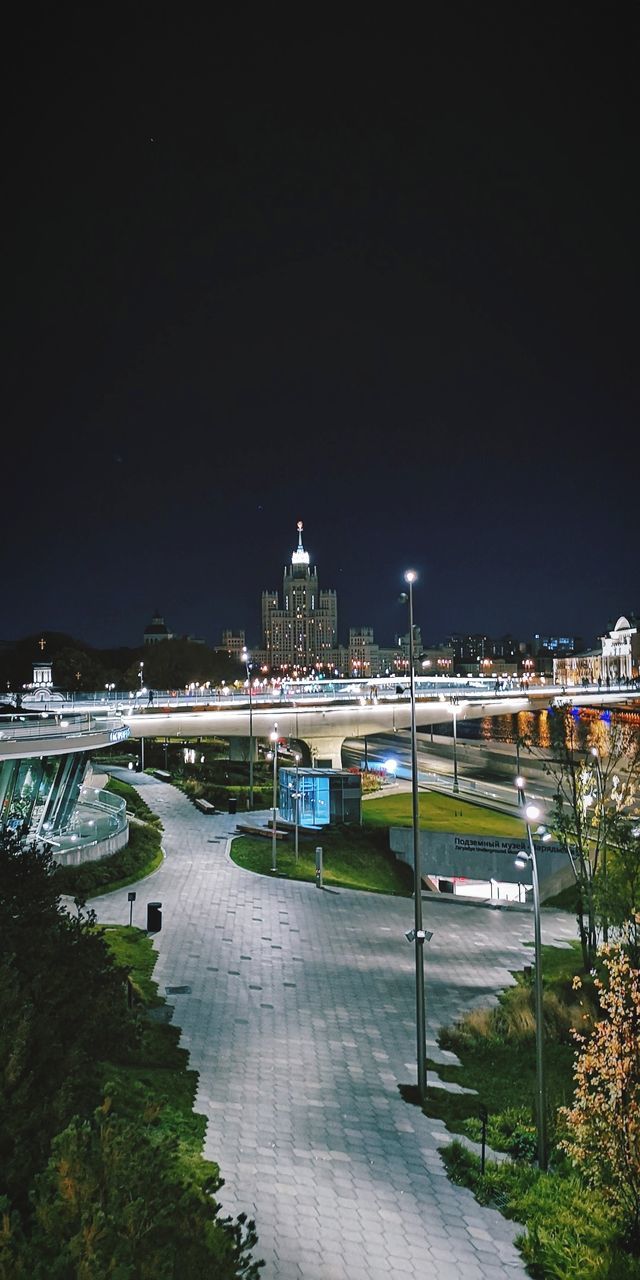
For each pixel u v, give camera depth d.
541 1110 23.52
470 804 90.62
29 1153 11.34
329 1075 28.62
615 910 40.66
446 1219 20.28
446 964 42.19
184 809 79.38
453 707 100.62
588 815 46.81
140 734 114.69
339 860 65.12
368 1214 20.17
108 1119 10.88
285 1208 19.98
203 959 40.06
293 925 46.88
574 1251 18.83
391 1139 24.33
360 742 185.12
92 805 65.81
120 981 22.83
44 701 123.06
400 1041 32.28
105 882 51.41
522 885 62.50
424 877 67.38
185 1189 12.38
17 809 51.06
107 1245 8.78
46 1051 14.09
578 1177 22.14
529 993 37.41
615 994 23.28
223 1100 25.73
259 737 128.50
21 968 18.33
